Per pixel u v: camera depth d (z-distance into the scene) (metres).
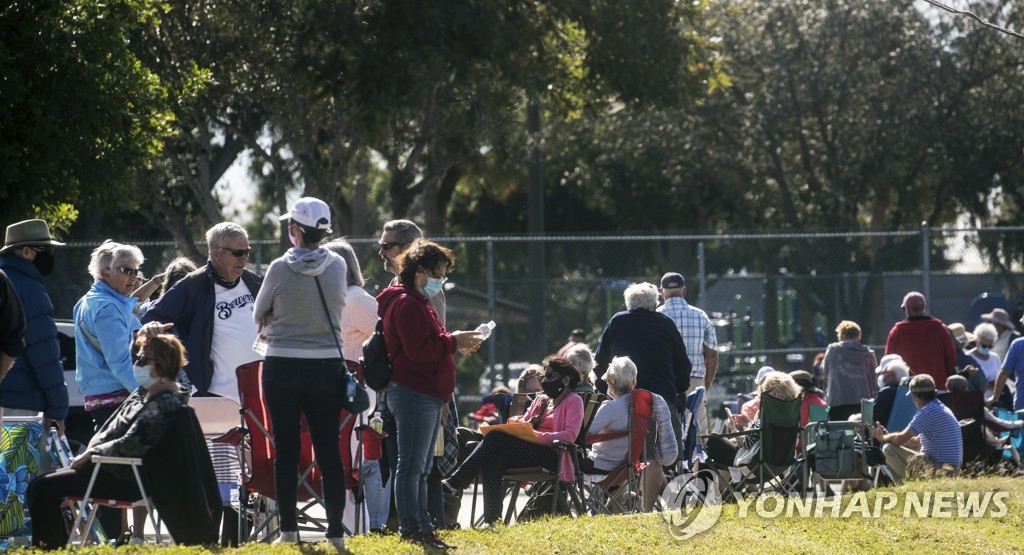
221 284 28.16
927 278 59.56
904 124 101.75
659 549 25.94
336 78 61.69
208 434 27.64
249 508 28.47
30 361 27.02
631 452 32.19
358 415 27.56
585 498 33.25
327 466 22.72
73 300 63.97
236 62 64.62
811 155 107.56
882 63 101.62
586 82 72.38
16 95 43.44
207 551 21.88
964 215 123.94
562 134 113.44
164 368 23.69
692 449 36.56
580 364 34.97
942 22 101.25
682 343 35.72
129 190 51.19
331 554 21.62
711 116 103.44
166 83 52.38
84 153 47.38
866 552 27.62
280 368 22.36
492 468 30.34
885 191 106.69
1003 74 103.50
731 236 57.53
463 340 23.97
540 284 63.41
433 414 23.14
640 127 106.94
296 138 68.00
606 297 71.44
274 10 61.56
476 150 78.00
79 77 45.53
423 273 23.02
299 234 22.64
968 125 102.88
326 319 22.59
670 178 117.12
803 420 41.19
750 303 81.25
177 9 61.97
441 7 61.50
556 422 31.27
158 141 51.72
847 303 69.50
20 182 45.53
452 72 65.88
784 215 112.25
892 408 43.00
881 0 100.56
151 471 23.34
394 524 28.36
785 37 100.69
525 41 65.00
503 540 24.98
